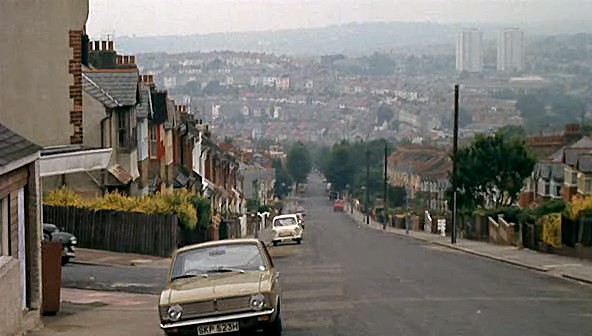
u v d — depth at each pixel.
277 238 57.69
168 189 57.56
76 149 25.84
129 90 46.06
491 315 20.62
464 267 36.47
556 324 19.16
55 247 20.89
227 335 16.95
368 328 18.69
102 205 41.97
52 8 34.66
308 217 143.38
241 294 16.08
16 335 16.56
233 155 107.56
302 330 18.58
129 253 41.53
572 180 70.75
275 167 193.25
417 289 26.69
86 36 46.88
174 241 42.34
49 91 34.81
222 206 83.38
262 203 130.38
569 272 33.41
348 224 117.25
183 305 16.02
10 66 34.53
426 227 92.06
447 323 19.28
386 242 62.62
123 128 45.66
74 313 21.56
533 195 81.12
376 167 179.00
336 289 26.73
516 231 55.28
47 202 41.84
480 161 71.50
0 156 16.98
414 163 144.38
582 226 40.69
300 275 31.83
